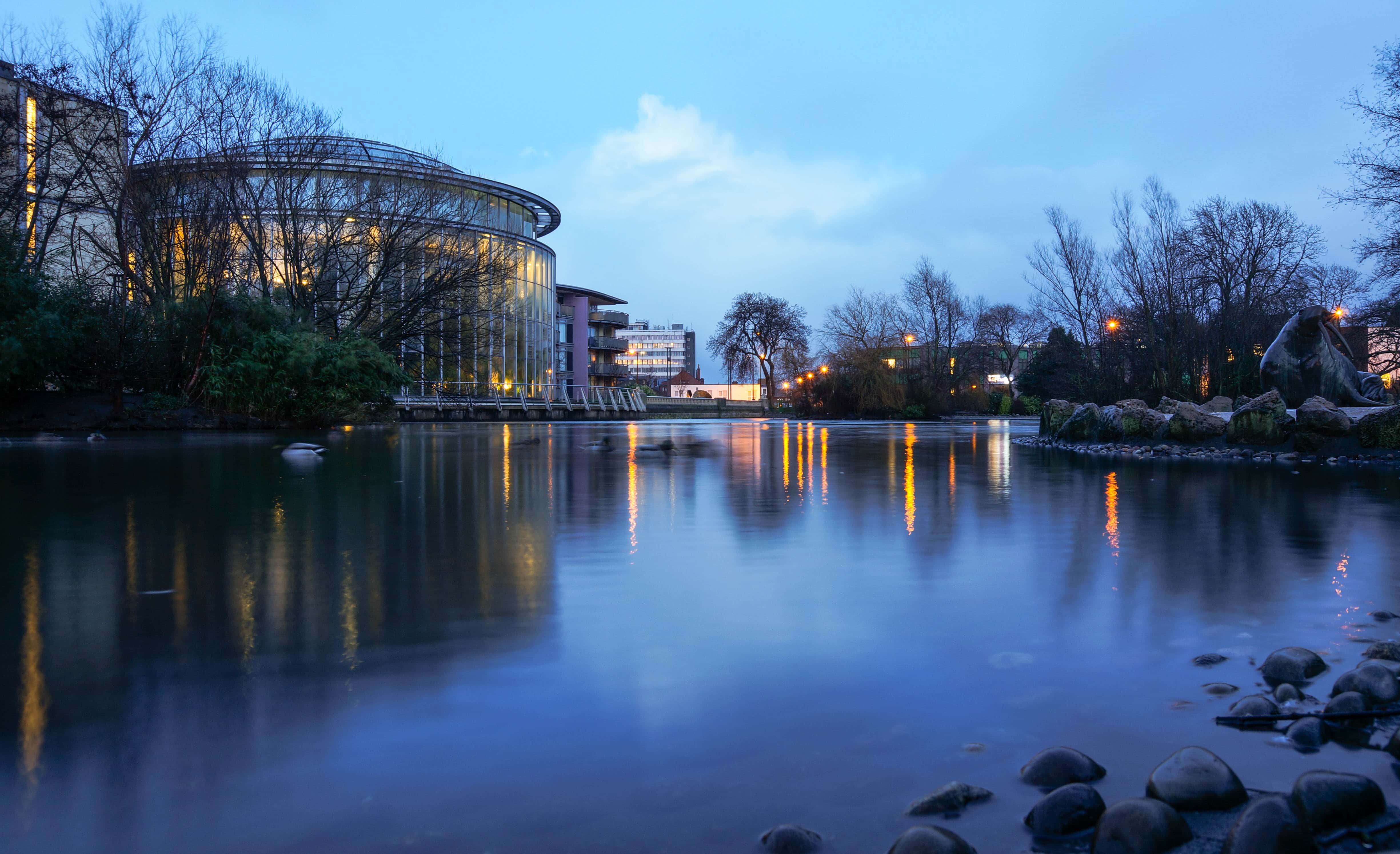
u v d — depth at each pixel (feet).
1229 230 121.39
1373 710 7.23
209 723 7.08
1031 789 6.00
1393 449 41.09
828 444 61.36
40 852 5.04
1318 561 14.71
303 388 78.54
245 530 18.42
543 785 5.97
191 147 80.74
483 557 15.15
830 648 9.37
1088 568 14.11
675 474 34.35
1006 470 36.94
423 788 5.91
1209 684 8.19
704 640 9.65
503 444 56.80
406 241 105.60
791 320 254.27
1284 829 5.08
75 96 74.54
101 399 69.82
